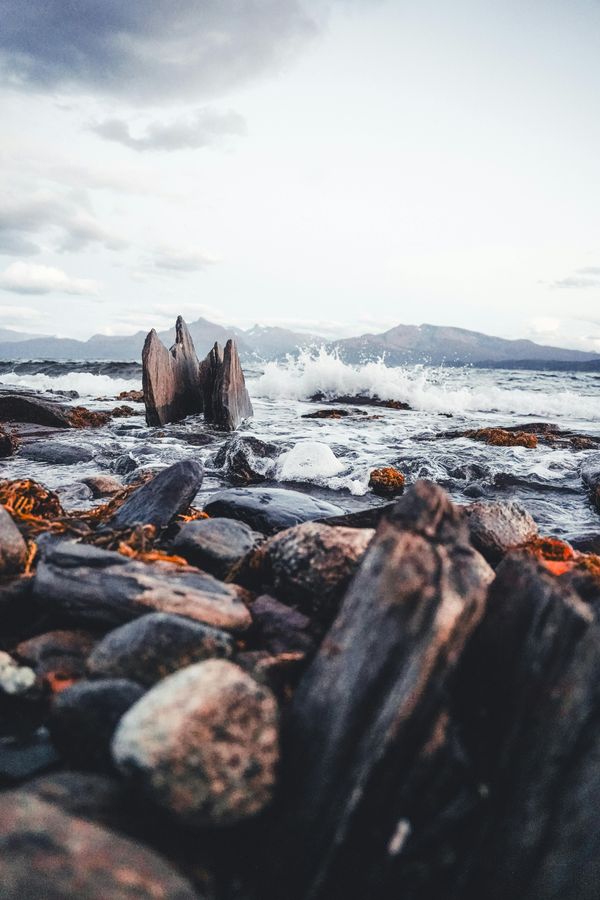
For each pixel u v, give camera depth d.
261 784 0.61
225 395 3.62
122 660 0.79
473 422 4.36
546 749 0.61
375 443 3.23
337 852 0.57
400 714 0.61
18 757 0.74
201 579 0.97
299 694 0.70
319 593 1.00
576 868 0.58
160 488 1.42
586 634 0.63
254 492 1.67
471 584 0.70
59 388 6.54
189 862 0.58
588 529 1.80
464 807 0.60
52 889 0.44
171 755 0.58
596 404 5.36
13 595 0.96
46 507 1.48
